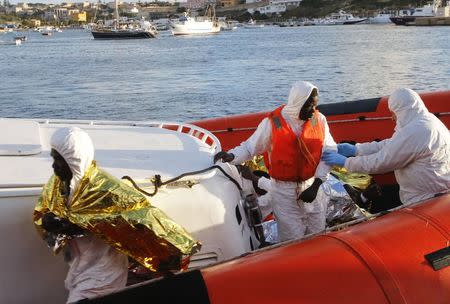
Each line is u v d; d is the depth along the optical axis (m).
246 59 43.41
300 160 4.46
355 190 5.96
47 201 3.35
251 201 4.72
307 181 4.57
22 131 4.66
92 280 3.38
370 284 3.32
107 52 59.09
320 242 3.61
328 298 3.25
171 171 4.03
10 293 3.60
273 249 3.61
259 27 168.12
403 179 4.57
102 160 4.18
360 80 27.17
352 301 3.26
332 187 5.41
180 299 3.16
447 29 85.31
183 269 3.51
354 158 4.59
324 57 41.66
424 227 3.72
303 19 186.25
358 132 7.52
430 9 110.81
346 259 3.43
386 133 7.45
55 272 3.66
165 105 22.78
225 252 3.99
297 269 3.35
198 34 110.69
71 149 3.20
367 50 46.41
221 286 3.22
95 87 28.59
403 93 4.45
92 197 3.27
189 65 39.91
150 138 4.78
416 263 3.48
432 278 3.46
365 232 3.68
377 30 93.69
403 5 159.25
